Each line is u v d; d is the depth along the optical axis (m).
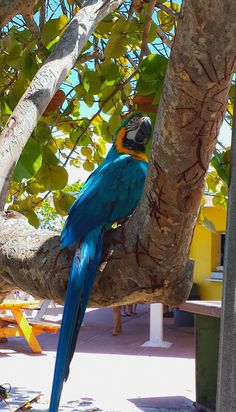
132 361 9.31
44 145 2.96
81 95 3.26
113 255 1.74
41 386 7.41
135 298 1.77
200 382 6.44
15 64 2.89
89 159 4.27
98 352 10.12
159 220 1.57
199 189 1.52
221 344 1.35
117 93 3.33
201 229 12.67
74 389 7.22
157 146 1.47
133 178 2.14
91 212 1.99
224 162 2.46
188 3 1.21
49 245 1.92
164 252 1.64
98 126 3.96
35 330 10.26
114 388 7.37
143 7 2.98
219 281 12.34
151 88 2.51
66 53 2.47
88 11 2.57
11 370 8.47
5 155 2.26
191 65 1.28
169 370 8.64
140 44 2.89
